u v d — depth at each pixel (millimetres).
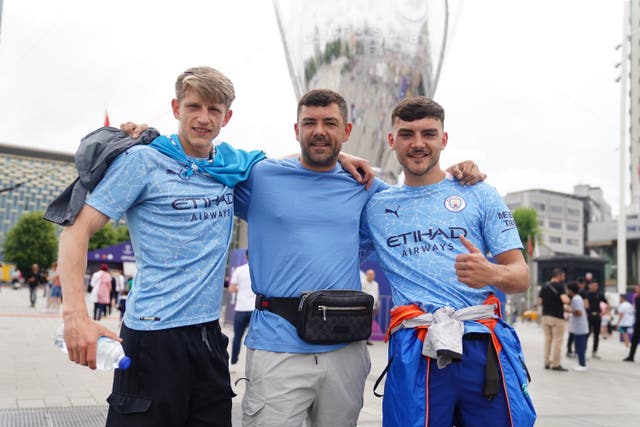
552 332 9055
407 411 2248
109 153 2068
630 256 48219
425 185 2533
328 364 2410
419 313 2318
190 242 2141
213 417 2180
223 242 2250
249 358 2490
